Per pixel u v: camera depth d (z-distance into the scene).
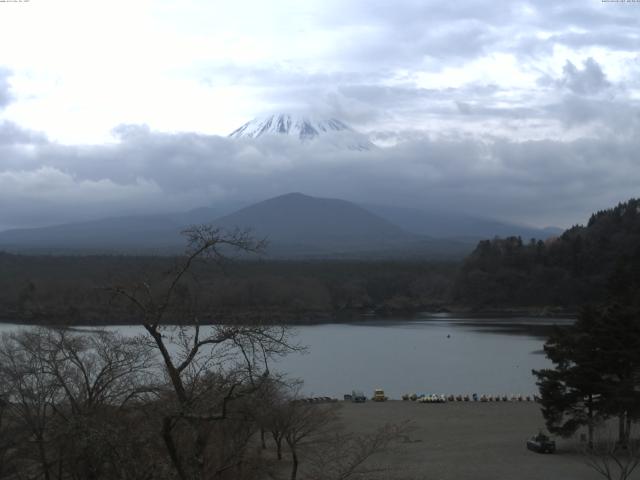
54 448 27.11
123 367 37.47
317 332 153.12
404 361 110.44
